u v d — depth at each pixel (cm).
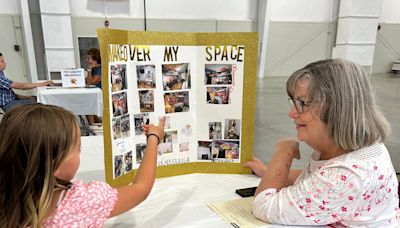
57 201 63
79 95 347
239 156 124
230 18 826
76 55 694
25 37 623
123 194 75
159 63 112
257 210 88
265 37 848
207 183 116
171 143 120
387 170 75
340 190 72
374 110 75
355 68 75
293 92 80
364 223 76
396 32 1000
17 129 59
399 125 429
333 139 77
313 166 87
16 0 613
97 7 696
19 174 59
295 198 78
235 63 116
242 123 121
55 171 62
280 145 100
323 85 74
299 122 81
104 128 97
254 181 118
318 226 80
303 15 891
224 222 88
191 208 97
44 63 658
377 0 838
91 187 69
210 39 115
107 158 99
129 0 720
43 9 613
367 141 75
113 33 96
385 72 1030
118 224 88
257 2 840
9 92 376
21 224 59
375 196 74
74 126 65
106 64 94
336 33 919
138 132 112
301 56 923
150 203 100
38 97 341
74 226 63
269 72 913
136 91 109
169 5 761
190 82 118
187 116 121
